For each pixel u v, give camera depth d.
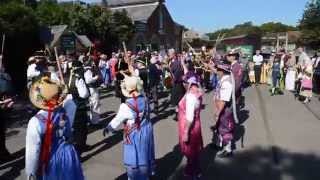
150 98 13.18
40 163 4.48
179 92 11.76
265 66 22.06
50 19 32.09
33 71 10.35
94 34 33.09
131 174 5.64
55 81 4.75
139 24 42.38
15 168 7.46
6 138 9.62
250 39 27.38
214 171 7.26
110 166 7.55
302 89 15.52
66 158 4.54
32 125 4.36
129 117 5.55
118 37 34.72
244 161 7.84
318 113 12.90
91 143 9.08
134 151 5.57
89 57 13.01
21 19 17.58
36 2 34.72
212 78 18.44
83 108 8.18
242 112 13.05
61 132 4.51
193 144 6.54
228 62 10.60
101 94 17.52
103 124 11.04
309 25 40.47
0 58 9.72
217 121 8.16
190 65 11.49
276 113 12.90
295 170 7.31
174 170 7.33
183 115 6.53
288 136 9.78
